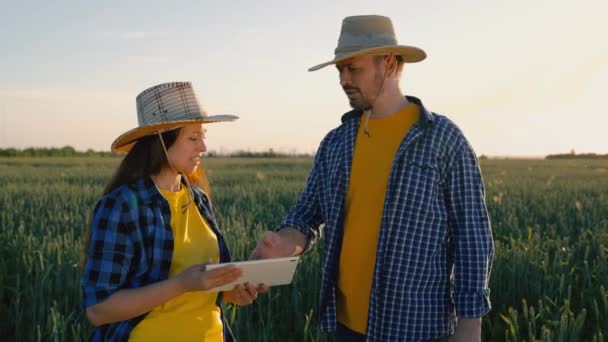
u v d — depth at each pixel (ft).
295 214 12.10
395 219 10.62
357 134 11.28
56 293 20.30
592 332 17.92
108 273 8.89
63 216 38.32
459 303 10.40
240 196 50.47
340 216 11.25
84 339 17.21
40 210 42.93
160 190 9.57
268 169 117.91
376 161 10.93
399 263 10.56
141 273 9.14
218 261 10.08
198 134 9.61
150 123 9.45
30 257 23.50
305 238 11.94
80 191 56.13
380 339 10.69
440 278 10.75
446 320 10.87
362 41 10.62
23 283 21.57
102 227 9.02
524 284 20.79
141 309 8.82
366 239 10.94
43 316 18.62
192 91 9.73
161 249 9.27
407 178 10.57
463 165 10.57
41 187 61.11
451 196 10.59
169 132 9.44
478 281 10.37
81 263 9.69
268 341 18.03
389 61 10.82
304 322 18.98
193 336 9.50
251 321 18.85
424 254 10.57
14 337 18.54
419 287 10.59
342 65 10.84
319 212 12.18
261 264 9.24
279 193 53.88
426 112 10.71
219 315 10.21
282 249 11.35
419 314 10.57
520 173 106.93
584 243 26.61
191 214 9.94
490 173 107.55
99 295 8.86
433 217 10.57
